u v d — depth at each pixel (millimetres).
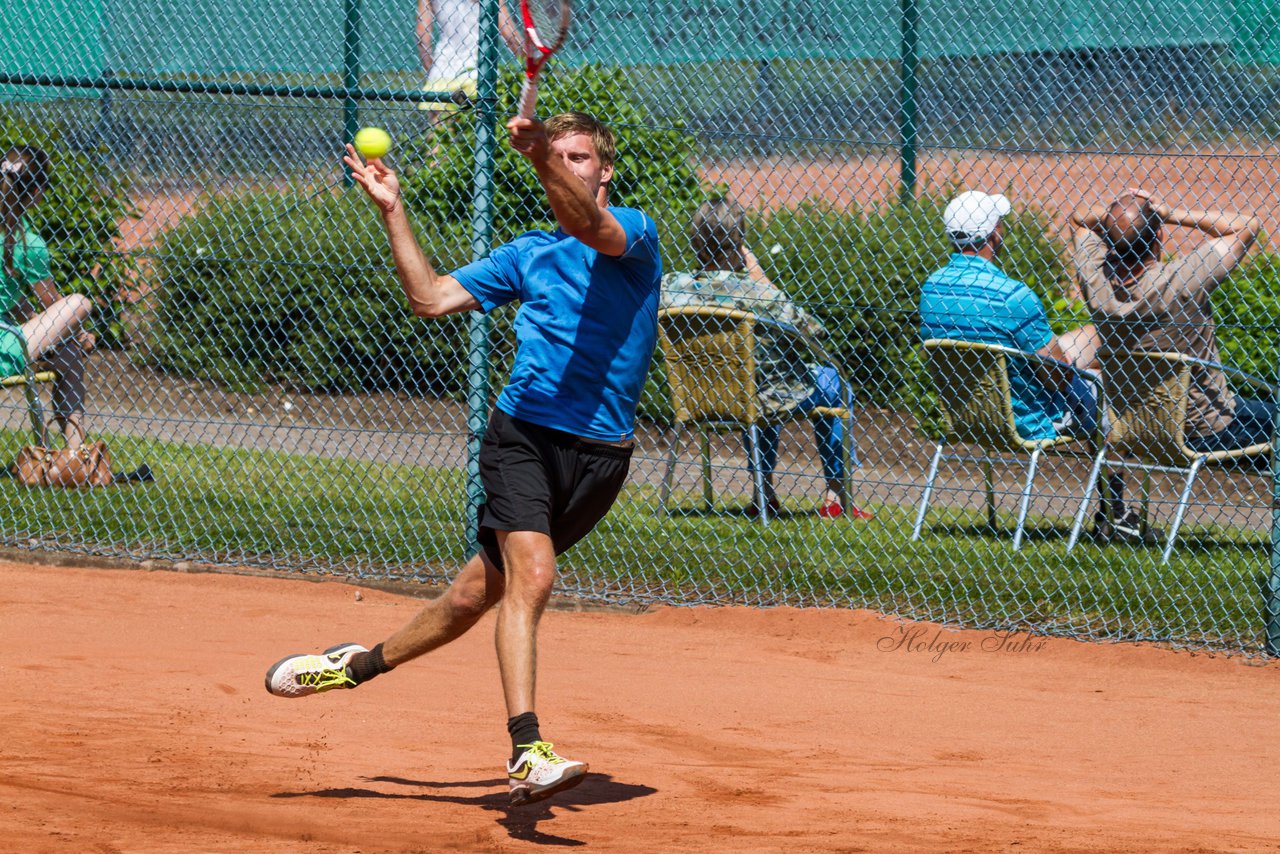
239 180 32094
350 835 10867
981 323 21141
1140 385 20609
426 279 11719
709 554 21516
